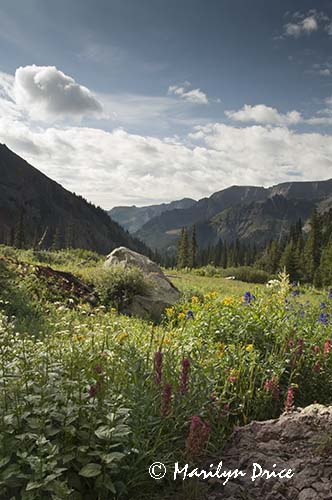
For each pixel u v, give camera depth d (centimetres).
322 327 732
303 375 597
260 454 386
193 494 340
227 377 500
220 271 4138
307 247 7162
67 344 526
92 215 19112
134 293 1344
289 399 472
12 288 1025
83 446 314
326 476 342
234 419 480
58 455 311
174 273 3578
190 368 466
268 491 341
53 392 360
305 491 329
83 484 319
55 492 275
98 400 362
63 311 955
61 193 18600
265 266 8250
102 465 315
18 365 407
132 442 351
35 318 878
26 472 305
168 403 376
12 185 16562
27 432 324
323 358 619
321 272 5638
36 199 16850
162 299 1362
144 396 390
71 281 1321
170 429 389
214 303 776
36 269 1255
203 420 425
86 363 450
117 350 509
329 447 373
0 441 306
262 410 496
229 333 671
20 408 340
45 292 1112
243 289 2208
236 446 415
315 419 420
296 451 385
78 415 339
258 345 650
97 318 919
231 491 345
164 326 1017
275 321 704
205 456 400
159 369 413
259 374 538
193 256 8388
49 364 411
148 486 344
